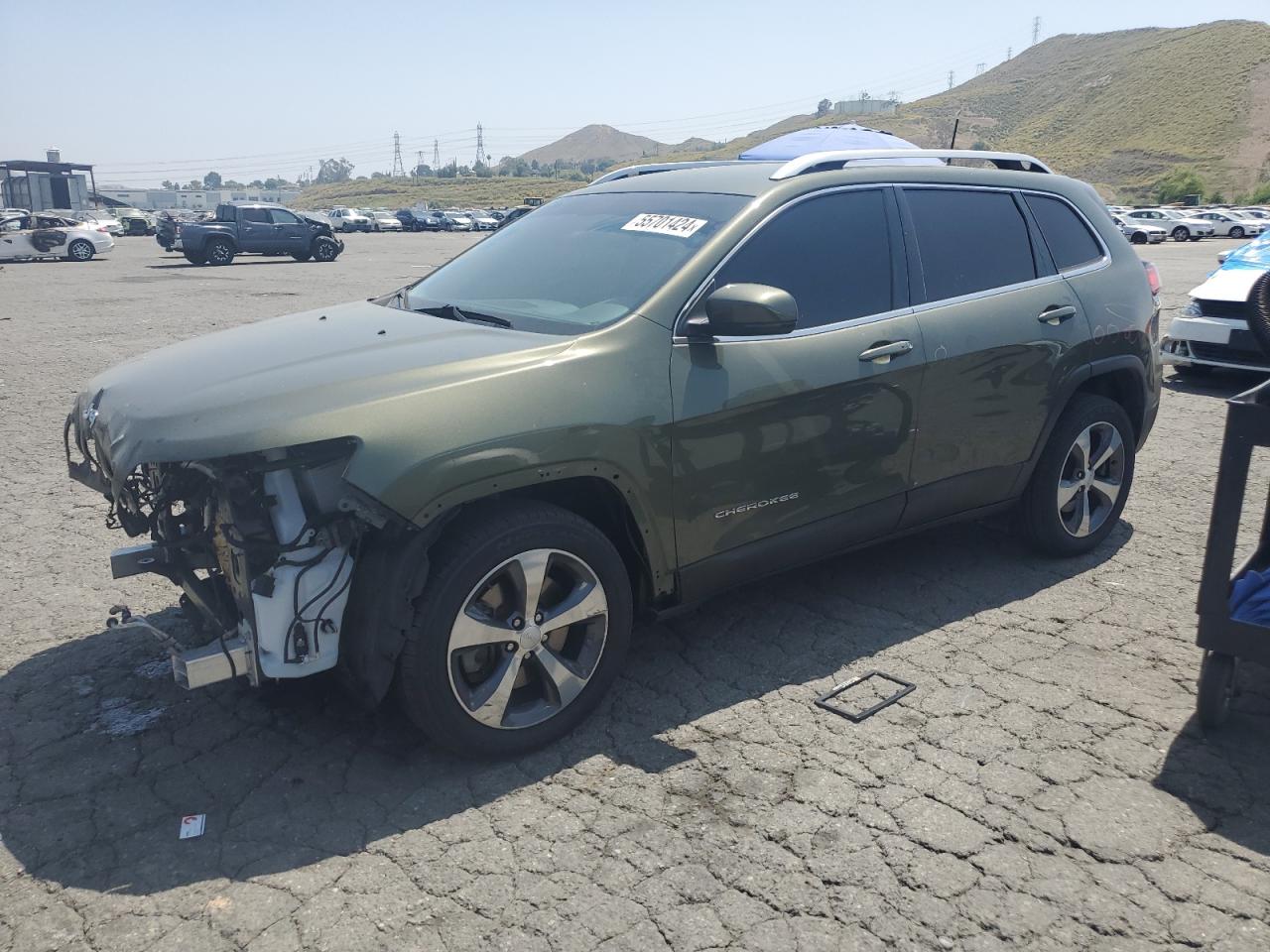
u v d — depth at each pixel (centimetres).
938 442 419
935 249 425
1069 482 483
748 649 407
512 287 398
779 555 385
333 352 338
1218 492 310
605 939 251
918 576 479
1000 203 457
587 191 468
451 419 300
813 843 287
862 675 383
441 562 302
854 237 402
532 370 320
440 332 357
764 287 335
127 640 421
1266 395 305
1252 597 327
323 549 300
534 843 288
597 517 364
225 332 407
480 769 326
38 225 3303
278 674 298
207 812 304
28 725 355
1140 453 707
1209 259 3055
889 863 278
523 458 307
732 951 247
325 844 289
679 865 278
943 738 340
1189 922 255
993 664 391
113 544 534
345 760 333
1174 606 445
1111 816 297
